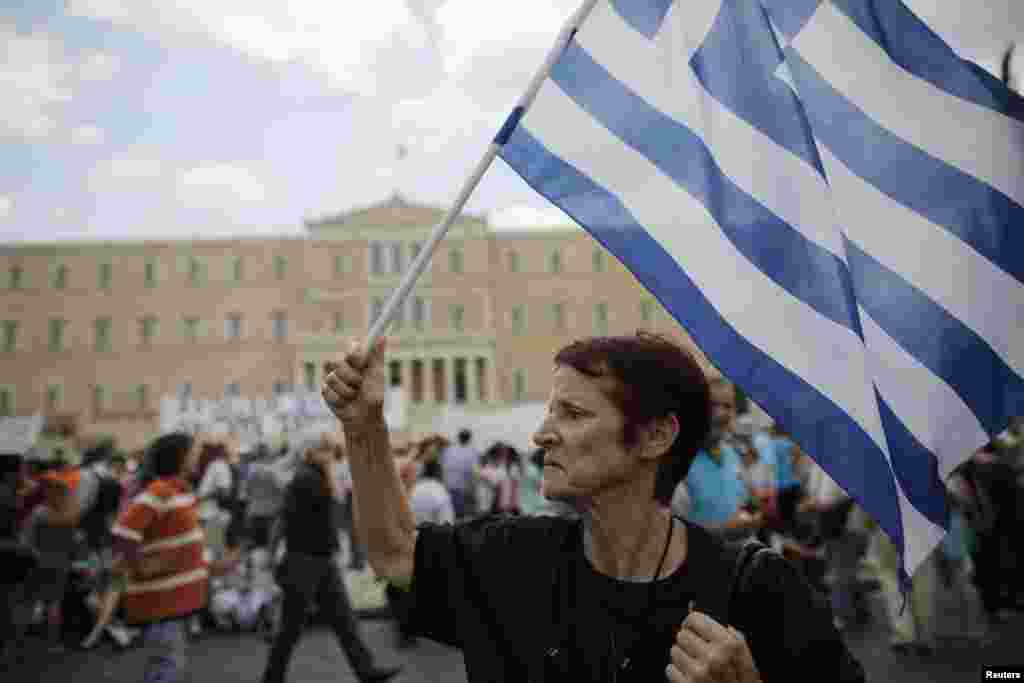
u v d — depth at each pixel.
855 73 2.22
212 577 10.12
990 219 2.13
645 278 2.04
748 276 2.05
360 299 68.94
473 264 69.50
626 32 2.22
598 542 1.57
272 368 68.44
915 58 2.21
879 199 2.16
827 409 1.96
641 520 1.56
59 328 69.00
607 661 1.48
